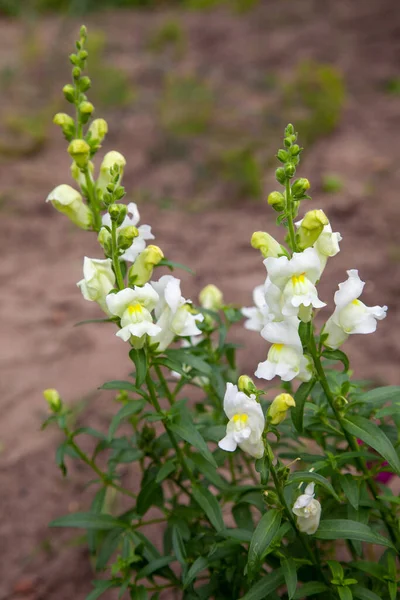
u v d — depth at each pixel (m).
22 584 0.96
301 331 0.68
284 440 0.91
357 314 0.69
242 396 0.65
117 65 2.93
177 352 0.73
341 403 0.70
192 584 0.74
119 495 1.03
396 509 0.76
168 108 2.40
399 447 0.74
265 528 0.66
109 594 0.94
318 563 0.70
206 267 1.58
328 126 2.21
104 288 0.72
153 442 0.80
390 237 1.62
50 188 2.01
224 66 2.89
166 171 2.07
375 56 2.88
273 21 3.48
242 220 1.79
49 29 3.39
